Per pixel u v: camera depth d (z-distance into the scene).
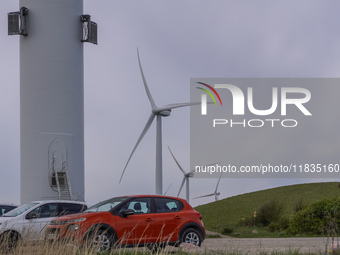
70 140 41.41
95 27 43.62
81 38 43.22
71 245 11.42
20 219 17.50
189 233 16.05
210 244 21.83
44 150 40.78
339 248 12.89
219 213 66.75
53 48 41.78
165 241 15.55
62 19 42.31
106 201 16.03
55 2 42.25
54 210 18.41
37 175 40.69
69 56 42.25
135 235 15.11
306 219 31.64
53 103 41.22
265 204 44.94
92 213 14.91
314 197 71.31
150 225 15.41
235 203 71.44
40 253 11.14
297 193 74.50
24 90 41.81
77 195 41.06
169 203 16.17
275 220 43.19
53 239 11.45
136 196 15.79
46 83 41.38
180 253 14.29
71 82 42.06
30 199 40.72
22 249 11.41
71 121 41.69
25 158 41.25
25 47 42.16
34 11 42.12
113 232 14.76
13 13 41.91
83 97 43.25
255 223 44.41
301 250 16.78
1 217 17.86
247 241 24.56
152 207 15.77
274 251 16.00
